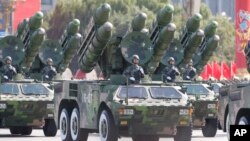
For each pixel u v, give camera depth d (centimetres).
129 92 6034
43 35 8094
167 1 18400
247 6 12056
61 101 6762
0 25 18100
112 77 6231
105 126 5975
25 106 7225
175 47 7769
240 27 11962
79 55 6956
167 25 6538
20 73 7938
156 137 6419
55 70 8462
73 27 8862
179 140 6144
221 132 8275
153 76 6819
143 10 17262
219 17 18588
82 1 17788
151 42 6519
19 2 19025
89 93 6247
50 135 7525
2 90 7269
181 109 6006
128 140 6844
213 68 11456
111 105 5931
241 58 11944
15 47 8081
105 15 6500
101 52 6662
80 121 6412
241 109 5562
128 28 6625
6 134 7831
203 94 7531
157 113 5962
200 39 8125
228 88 5778
